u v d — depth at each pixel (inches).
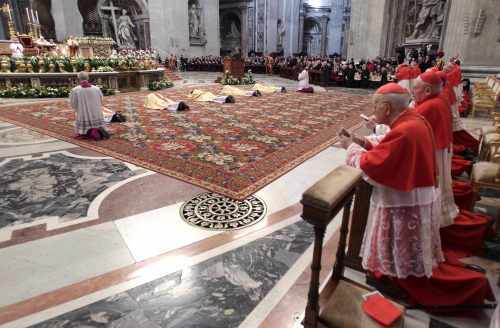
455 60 370.3
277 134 276.2
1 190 166.1
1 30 832.3
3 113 358.6
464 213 119.0
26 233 127.2
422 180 79.0
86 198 157.5
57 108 394.3
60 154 223.0
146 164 202.2
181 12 1029.8
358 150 92.9
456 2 466.9
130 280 101.6
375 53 753.0
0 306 90.9
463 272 90.3
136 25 1046.4
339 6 1528.1
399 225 82.7
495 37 437.1
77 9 899.4
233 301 93.0
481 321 85.6
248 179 179.2
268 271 105.9
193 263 109.8
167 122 317.1
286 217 140.9
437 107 106.6
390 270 87.0
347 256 107.3
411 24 700.0
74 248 117.9
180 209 146.8
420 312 89.0
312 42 1609.3
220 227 132.6
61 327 84.0
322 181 71.7
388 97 80.4
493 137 154.2
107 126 299.9
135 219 138.1
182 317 87.2
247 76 719.1
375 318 75.1
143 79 595.2
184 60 1051.9
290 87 663.1
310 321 76.5
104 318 86.8
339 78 707.4
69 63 509.0
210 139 257.4
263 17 1342.3
